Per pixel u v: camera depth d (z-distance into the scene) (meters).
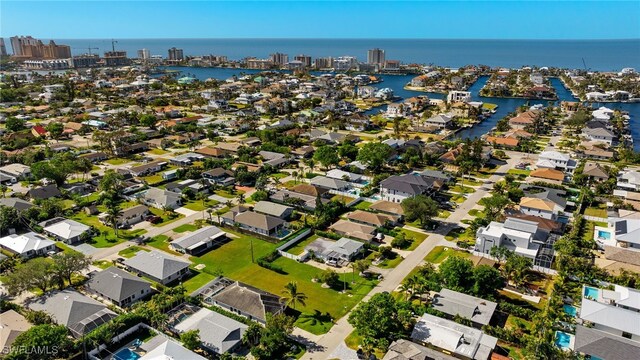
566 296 97.44
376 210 141.00
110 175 157.38
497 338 83.50
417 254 117.25
